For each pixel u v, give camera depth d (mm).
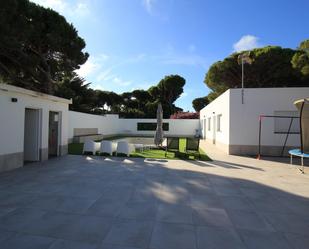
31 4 10641
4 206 4285
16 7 8992
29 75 12727
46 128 9188
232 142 11469
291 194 5266
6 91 7121
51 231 3338
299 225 3691
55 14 11805
